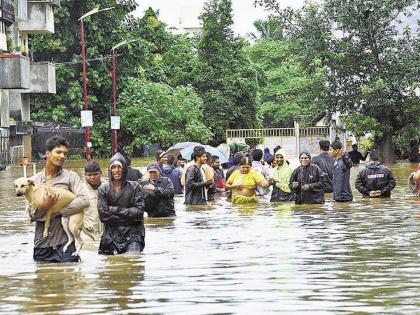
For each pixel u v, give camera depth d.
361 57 59.41
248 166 28.02
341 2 58.88
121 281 13.27
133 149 87.94
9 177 49.53
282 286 12.67
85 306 11.42
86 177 18.50
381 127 58.94
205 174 27.94
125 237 16.69
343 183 27.56
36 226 15.48
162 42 103.88
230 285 12.80
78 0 86.88
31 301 11.84
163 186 23.88
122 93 88.44
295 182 26.91
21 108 71.69
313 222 21.88
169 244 17.94
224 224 21.84
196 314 10.82
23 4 67.62
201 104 93.38
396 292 12.09
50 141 15.27
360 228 20.36
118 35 88.88
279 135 86.62
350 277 13.40
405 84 58.41
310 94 60.66
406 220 22.05
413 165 54.31
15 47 67.50
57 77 85.62
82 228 15.75
